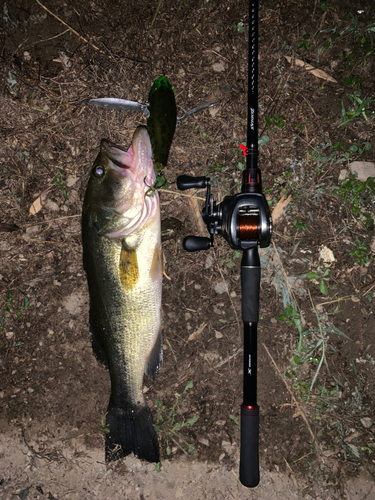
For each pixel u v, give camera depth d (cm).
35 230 65
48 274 65
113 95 65
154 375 59
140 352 58
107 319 57
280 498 62
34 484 64
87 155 65
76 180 65
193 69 64
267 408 63
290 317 63
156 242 57
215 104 64
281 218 63
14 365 65
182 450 63
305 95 64
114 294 57
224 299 64
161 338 59
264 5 63
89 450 64
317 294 63
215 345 64
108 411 59
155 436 60
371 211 63
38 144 65
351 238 63
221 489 62
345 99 63
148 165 55
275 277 63
